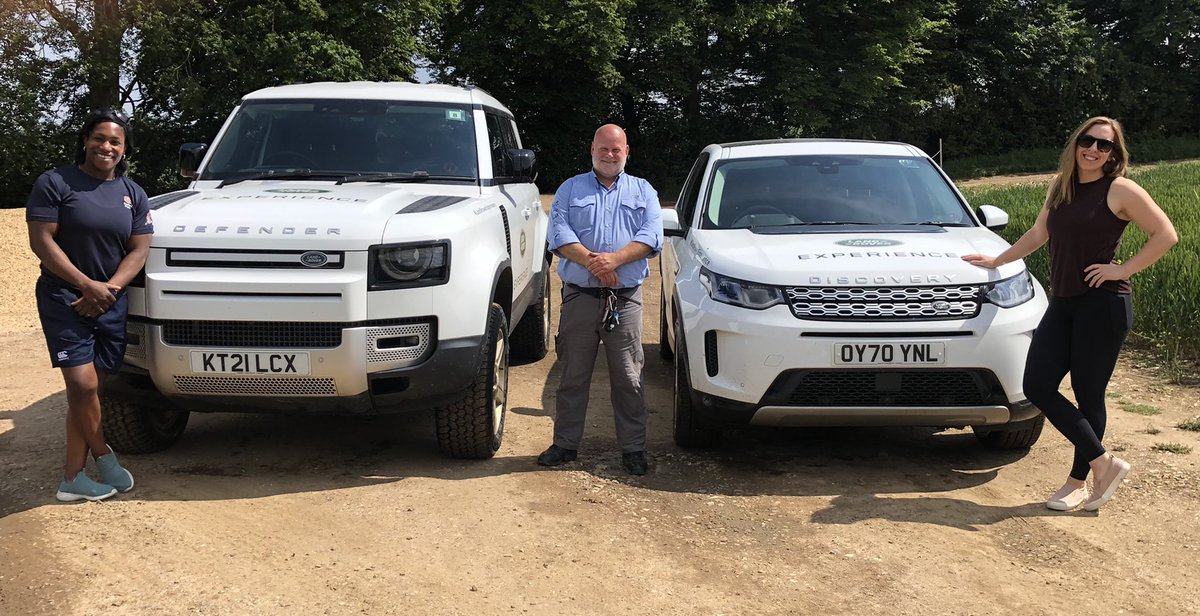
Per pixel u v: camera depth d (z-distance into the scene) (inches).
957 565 147.0
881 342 177.0
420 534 155.4
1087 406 170.6
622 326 187.9
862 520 166.4
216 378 169.3
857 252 191.9
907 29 1315.2
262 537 152.5
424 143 231.0
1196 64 1638.8
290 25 974.4
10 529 153.6
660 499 176.2
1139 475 189.0
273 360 167.9
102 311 161.2
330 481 182.4
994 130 1542.8
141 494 171.9
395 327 171.6
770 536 158.7
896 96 1403.8
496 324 194.9
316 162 225.5
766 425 187.6
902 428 227.8
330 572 139.9
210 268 168.1
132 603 128.1
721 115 1445.6
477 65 1182.9
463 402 188.1
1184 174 835.4
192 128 1080.2
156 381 171.0
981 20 1497.3
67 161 1029.8
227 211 176.7
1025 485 186.1
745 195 237.1
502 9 1160.2
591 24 1103.0
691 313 196.7
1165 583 141.3
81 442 167.0
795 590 137.6
